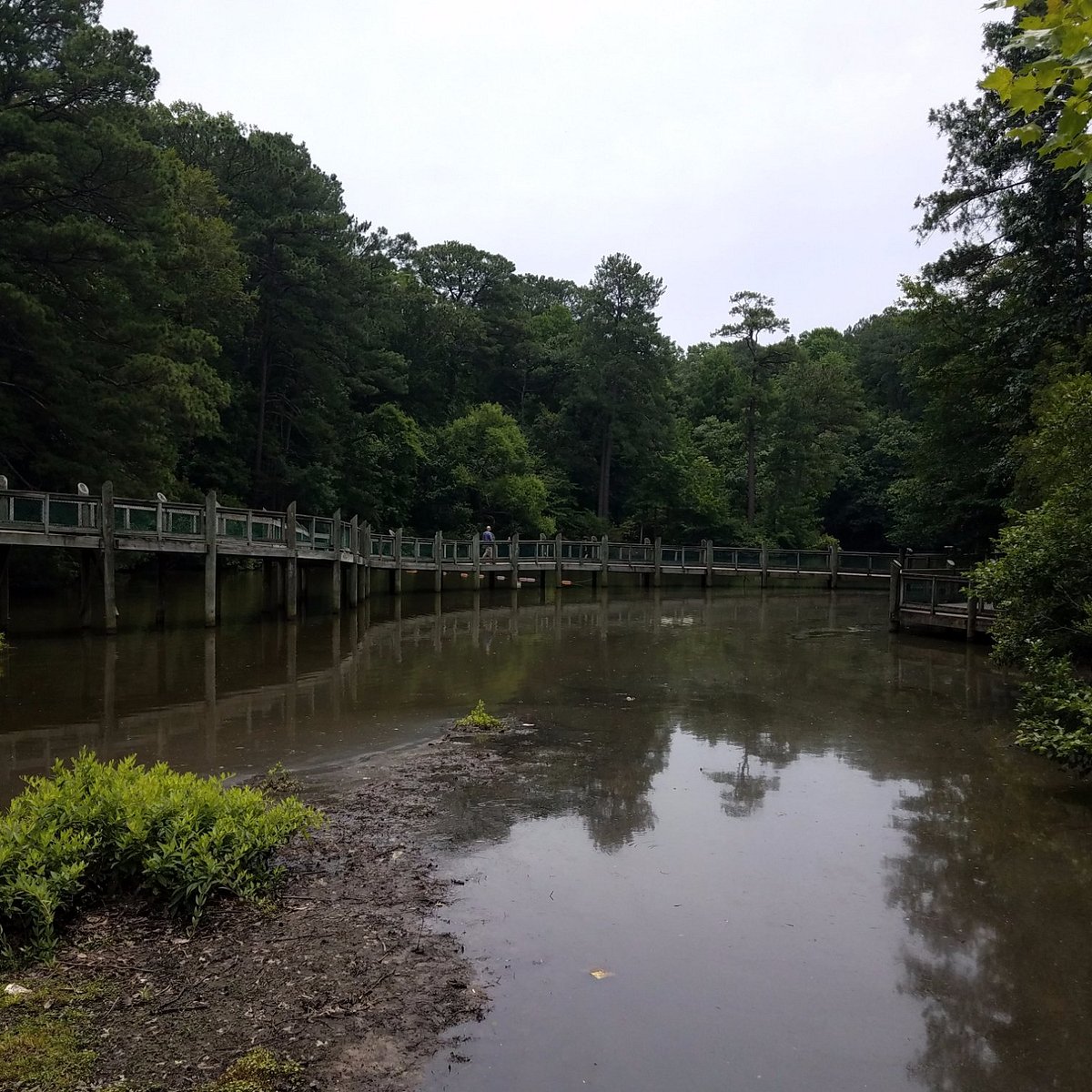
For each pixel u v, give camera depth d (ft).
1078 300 55.01
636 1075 10.85
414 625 63.62
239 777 23.65
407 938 14.25
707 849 18.89
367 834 19.26
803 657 48.91
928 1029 12.14
